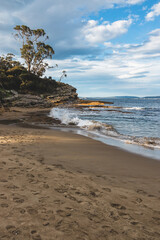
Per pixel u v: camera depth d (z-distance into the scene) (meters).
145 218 2.37
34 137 8.54
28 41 69.75
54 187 3.14
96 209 2.50
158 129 13.62
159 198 3.02
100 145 7.48
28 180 3.36
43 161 4.80
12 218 2.08
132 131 12.67
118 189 3.30
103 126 13.25
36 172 3.86
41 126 13.84
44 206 2.43
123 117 23.91
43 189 3.01
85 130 12.22
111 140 8.90
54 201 2.61
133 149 7.01
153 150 6.91
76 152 6.07
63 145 7.06
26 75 60.88
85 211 2.41
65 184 3.33
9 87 56.47
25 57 68.44
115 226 2.12
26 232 1.84
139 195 3.10
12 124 14.45
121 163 5.05
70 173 4.00
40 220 2.09
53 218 2.16
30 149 6.06
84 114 28.16
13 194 2.71
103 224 2.14
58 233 1.88
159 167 4.79
